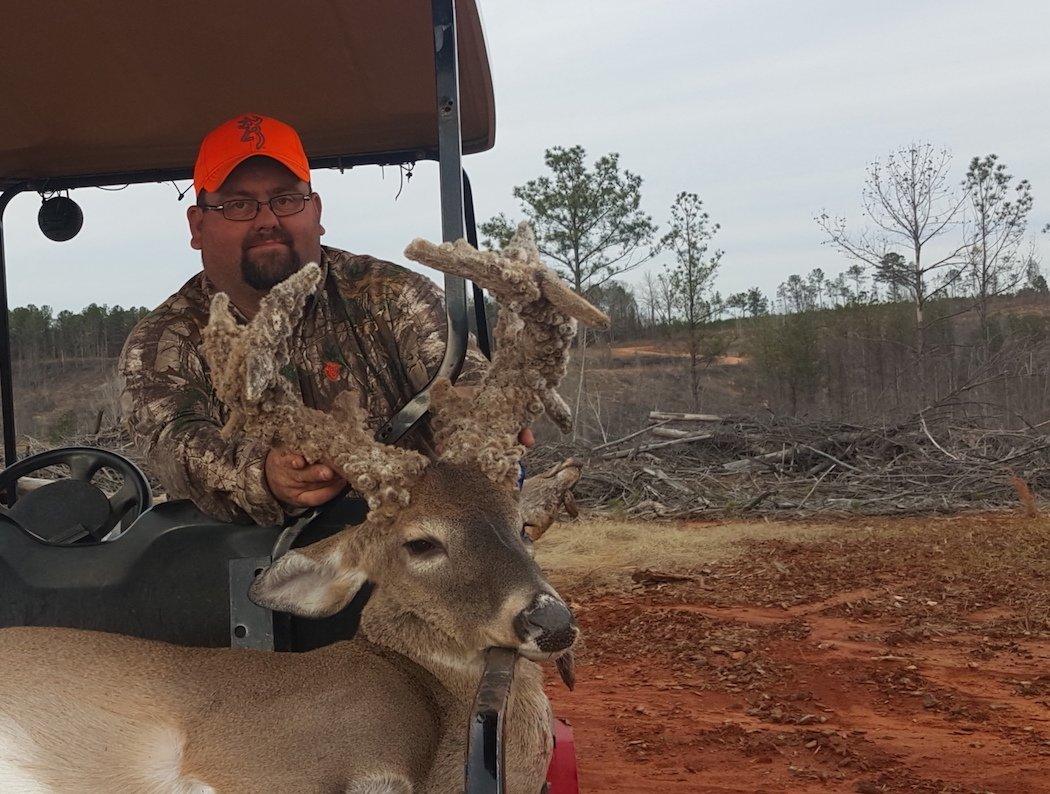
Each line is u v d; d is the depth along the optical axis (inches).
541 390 39.0
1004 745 74.2
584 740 77.0
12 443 62.8
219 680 35.5
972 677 92.8
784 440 244.1
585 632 114.5
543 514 40.4
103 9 50.7
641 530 179.9
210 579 41.7
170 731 34.1
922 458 232.7
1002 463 230.4
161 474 46.2
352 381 53.2
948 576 137.8
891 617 117.0
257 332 33.5
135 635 41.8
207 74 57.4
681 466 241.8
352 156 68.5
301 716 34.5
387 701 35.5
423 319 53.4
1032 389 371.6
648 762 71.7
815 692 88.7
